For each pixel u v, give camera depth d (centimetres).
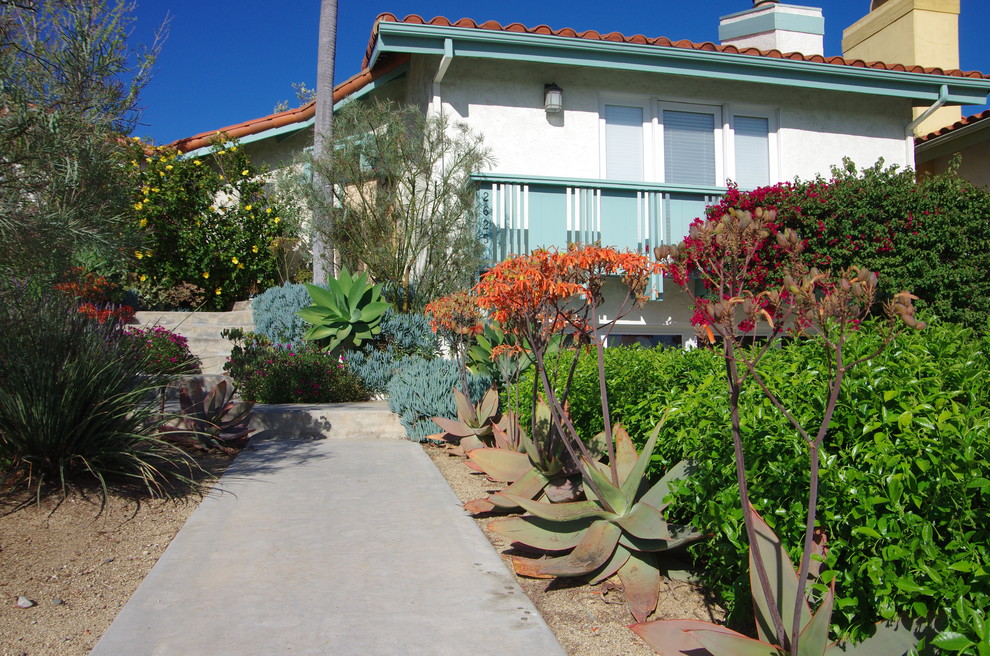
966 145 1386
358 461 649
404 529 459
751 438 316
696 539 354
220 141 1320
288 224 1257
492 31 1018
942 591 231
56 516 450
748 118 1235
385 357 977
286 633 311
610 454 396
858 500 265
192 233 1262
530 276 372
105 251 477
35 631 315
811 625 246
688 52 1080
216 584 364
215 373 1011
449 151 1056
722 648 254
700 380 446
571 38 1045
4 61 441
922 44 1589
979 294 966
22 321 499
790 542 295
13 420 471
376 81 1209
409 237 1043
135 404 534
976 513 252
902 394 304
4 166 422
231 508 497
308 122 1345
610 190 1073
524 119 1130
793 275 264
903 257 944
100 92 477
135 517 468
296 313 1086
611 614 348
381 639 307
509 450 529
